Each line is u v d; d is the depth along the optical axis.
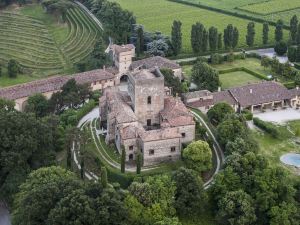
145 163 197.00
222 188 180.50
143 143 194.12
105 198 164.88
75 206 161.00
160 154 198.00
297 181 189.75
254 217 173.12
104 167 176.62
